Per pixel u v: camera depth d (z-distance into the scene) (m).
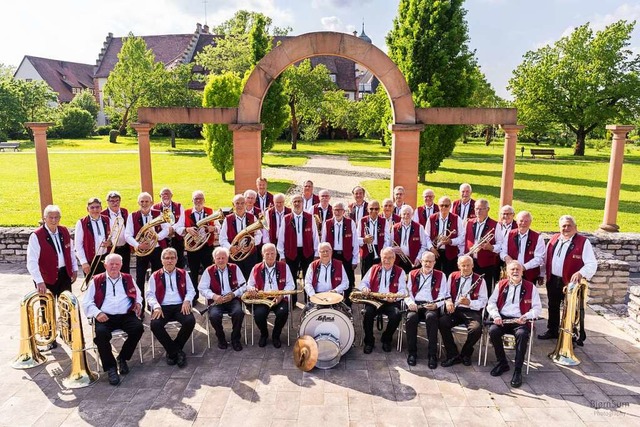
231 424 5.42
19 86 44.62
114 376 6.27
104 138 47.44
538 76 40.19
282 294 7.15
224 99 21.83
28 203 17.88
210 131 22.38
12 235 10.94
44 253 7.16
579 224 15.21
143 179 11.69
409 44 21.28
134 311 6.66
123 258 8.48
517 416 5.57
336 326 6.72
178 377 6.41
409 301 6.88
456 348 6.74
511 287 6.64
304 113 41.56
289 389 6.11
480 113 11.54
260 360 6.86
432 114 11.50
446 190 21.42
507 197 12.05
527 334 6.37
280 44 11.11
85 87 66.88
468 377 6.42
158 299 6.90
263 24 25.88
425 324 6.82
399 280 7.20
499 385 6.22
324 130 56.41
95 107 57.72
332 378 6.38
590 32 39.50
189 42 61.22
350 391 6.07
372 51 11.18
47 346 7.26
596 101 38.91
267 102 26.53
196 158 32.03
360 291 7.27
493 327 6.52
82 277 10.05
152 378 6.39
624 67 39.19
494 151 43.28
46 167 11.52
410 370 6.59
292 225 8.47
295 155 36.34
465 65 21.95
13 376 6.45
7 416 5.59
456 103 21.94
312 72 40.03
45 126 11.29
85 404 5.82
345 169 28.70
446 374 6.50
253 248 8.37
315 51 11.16
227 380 6.33
